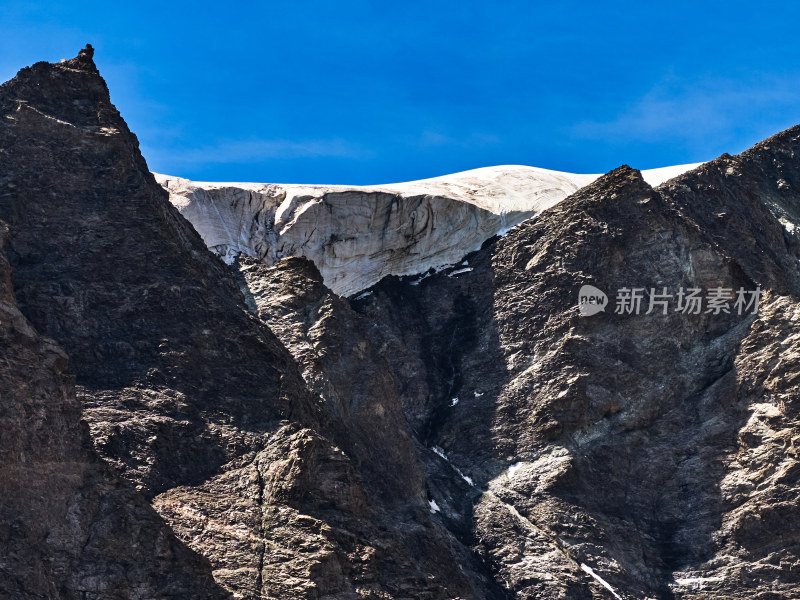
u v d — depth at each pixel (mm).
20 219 88188
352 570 76812
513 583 95438
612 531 99312
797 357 103312
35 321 83688
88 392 81438
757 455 100938
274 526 76812
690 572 97312
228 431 82125
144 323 85750
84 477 71062
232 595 70438
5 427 70000
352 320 101312
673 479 102688
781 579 95438
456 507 101562
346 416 93625
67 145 91875
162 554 69875
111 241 88500
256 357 86062
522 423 106875
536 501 100688
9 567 67000
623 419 105938
